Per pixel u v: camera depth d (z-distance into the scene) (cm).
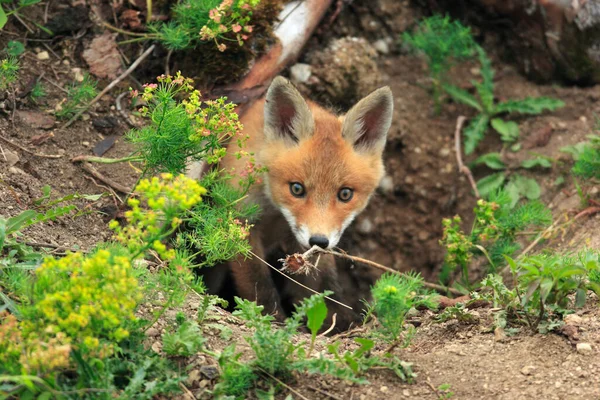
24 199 852
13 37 1035
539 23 1312
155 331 651
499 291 736
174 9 1038
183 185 562
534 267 681
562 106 1285
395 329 638
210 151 912
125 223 904
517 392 608
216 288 1090
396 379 631
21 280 611
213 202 919
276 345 597
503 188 1244
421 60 1405
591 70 1301
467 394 612
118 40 1091
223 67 1079
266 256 1120
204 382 606
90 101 1021
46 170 921
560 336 674
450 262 987
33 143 945
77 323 524
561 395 598
